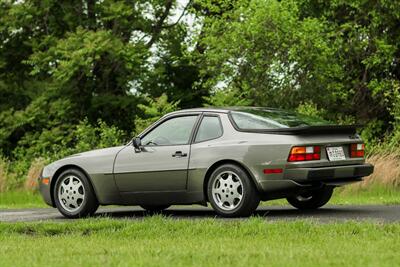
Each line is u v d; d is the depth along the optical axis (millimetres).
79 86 45875
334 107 36062
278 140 14602
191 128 15594
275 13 34594
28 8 45125
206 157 15172
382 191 24359
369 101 37094
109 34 43062
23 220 16297
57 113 44969
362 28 36219
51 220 15945
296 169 14430
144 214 17156
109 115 46156
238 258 8922
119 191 16078
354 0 36375
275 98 34156
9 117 45094
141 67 45219
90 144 38531
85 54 42781
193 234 12234
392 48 36094
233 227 12438
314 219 14328
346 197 22938
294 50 34031
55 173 16625
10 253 10156
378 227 11961
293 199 16750
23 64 48625
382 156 25656
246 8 36469
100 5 44812
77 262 8969
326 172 14633
